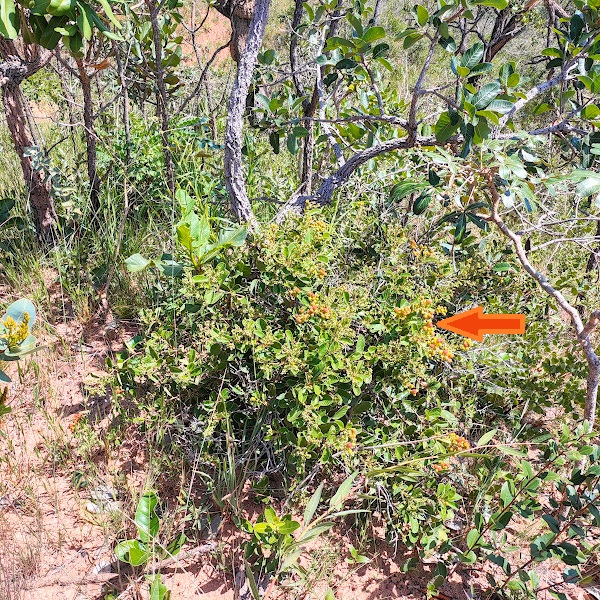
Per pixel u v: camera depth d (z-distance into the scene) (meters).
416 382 2.66
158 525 2.11
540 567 2.44
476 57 2.16
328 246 2.93
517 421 2.87
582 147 2.72
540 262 3.62
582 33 2.47
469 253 3.22
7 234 3.96
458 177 2.47
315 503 2.12
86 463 2.61
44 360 3.18
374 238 3.15
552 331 3.41
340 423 2.31
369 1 6.77
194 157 4.10
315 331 2.45
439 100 5.27
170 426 2.61
